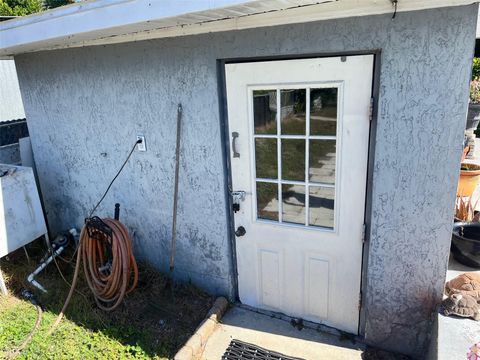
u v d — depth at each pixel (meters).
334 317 2.95
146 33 2.91
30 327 3.12
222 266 3.28
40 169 4.38
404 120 2.24
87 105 3.62
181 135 3.11
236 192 3.01
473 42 1.98
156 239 3.67
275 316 3.16
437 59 2.07
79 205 4.20
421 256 2.44
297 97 2.56
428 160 2.25
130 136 3.45
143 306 3.33
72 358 2.75
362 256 2.68
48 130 4.07
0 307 3.42
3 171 3.68
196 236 3.35
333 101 2.46
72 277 3.85
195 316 3.18
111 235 3.25
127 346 2.86
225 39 2.64
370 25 2.17
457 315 2.30
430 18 2.03
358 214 2.60
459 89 2.08
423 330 2.58
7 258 4.20
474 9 1.93
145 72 3.12
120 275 3.23
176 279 3.64
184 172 3.21
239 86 2.74
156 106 3.17
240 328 3.02
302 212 2.82
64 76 3.66
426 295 2.50
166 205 3.46
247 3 1.82
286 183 2.80
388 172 2.37
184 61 2.88
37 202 3.87
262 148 2.82
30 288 3.69
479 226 3.25
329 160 2.59
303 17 2.30
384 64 2.19
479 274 2.56
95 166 3.84
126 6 2.21
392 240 2.48
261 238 3.04
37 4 21.41
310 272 2.92
